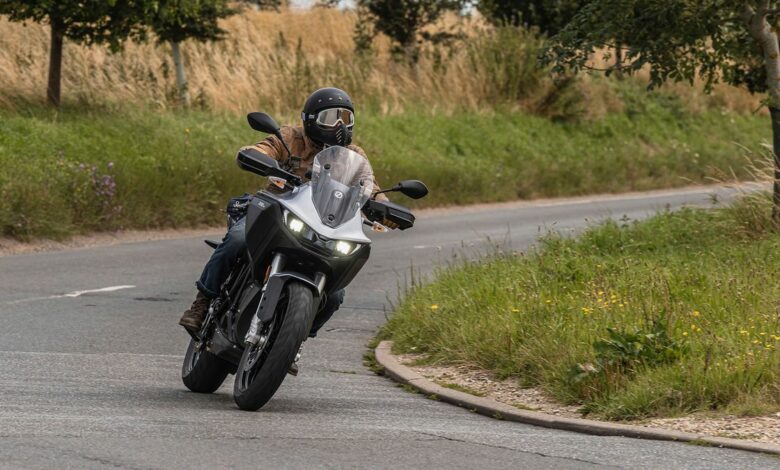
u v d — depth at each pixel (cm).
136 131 6350
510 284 3038
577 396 2141
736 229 4097
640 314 2517
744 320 2453
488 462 1603
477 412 2136
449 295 3134
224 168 6197
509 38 10231
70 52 7406
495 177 8212
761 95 12169
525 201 8112
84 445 1581
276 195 1980
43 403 1911
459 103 9656
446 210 7281
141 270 4097
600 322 2475
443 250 5025
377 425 1880
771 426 1855
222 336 2045
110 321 3062
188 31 6850
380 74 9425
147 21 6150
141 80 7481
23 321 2983
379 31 9919
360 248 1950
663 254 3784
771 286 2847
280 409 2014
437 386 2330
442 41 10119
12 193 4869
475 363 2489
